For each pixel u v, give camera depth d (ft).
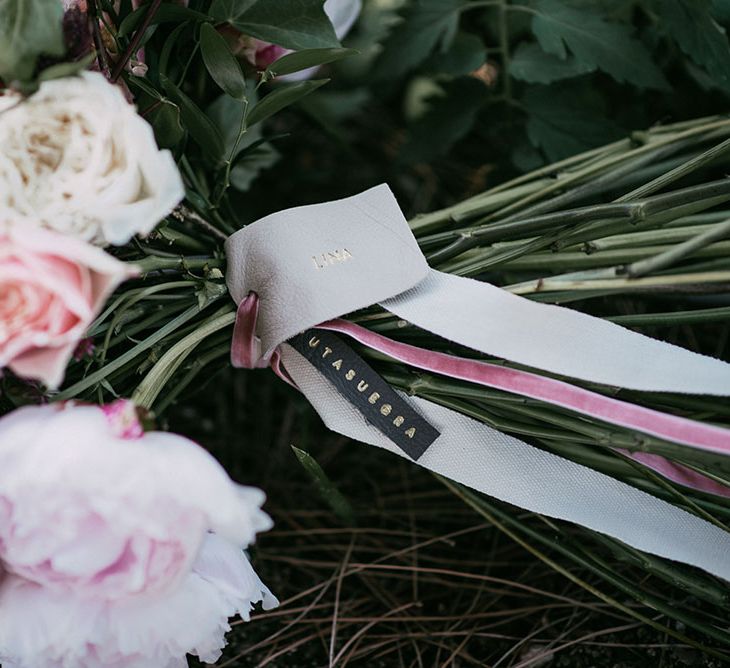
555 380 1.58
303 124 2.90
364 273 1.64
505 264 1.80
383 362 1.72
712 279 1.58
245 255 1.68
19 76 1.46
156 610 1.42
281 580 2.05
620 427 1.57
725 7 1.98
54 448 1.30
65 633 1.39
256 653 1.88
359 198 1.71
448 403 1.67
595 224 1.73
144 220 1.40
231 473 2.31
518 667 1.77
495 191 1.93
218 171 1.87
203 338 1.70
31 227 1.34
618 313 2.27
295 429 2.40
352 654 1.85
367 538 2.12
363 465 2.31
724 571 1.61
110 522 1.32
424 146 2.30
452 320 1.62
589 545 1.99
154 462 1.32
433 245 1.77
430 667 1.84
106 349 1.67
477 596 1.93
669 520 1.64
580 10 2.09
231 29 1.79
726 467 1.61
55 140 1.43
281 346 1.70
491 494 1.66
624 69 2.06
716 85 2.08
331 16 1.94
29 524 1.33
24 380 1.52
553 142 2.17
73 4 1.55
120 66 1.62
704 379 1.53
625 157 1.86
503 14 2.21
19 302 1.35
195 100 1.94
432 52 2.24
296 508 2.22
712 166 2.13
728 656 1.71
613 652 1.81
